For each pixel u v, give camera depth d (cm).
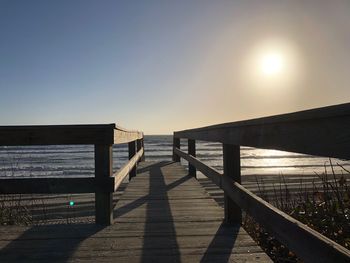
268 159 4791
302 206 467
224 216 399
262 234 414
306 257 175
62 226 368
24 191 348
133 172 832
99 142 359
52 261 269
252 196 271
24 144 354
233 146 367
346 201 401
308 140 172
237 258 273
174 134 1303
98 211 374
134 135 748
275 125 214
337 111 142
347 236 355
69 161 3969
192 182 730
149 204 496
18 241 318
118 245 307
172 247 301
